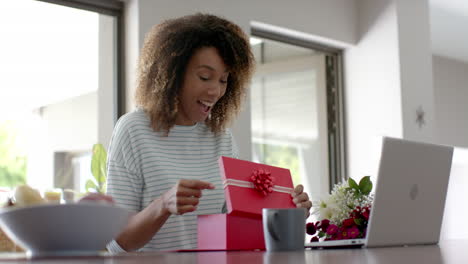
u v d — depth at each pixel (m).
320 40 4.34
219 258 0.94
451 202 6.40
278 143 4.18
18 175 3.00
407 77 4.33
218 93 1.74
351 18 4.49
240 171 1.43
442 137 6.17
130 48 3.32
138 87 1.79
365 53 4.47
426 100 4.45
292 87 4.29
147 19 3.31
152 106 1.71
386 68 4.35
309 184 4.32
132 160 1.66
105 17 3.36
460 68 6.49
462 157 6.43
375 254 1.06
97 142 3.28
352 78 4.52
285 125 4.23
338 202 1.65
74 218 0.72
